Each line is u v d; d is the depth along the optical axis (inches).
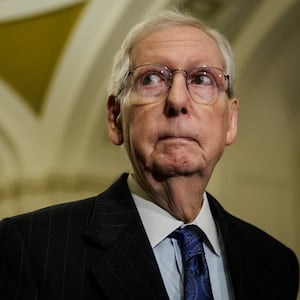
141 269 39.9
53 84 158.9
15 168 174.6
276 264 48.2
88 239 41.4
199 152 41.7
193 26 45.1
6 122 167.8
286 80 157.5
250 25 142.5
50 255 40.1
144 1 134.6
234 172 157.8
